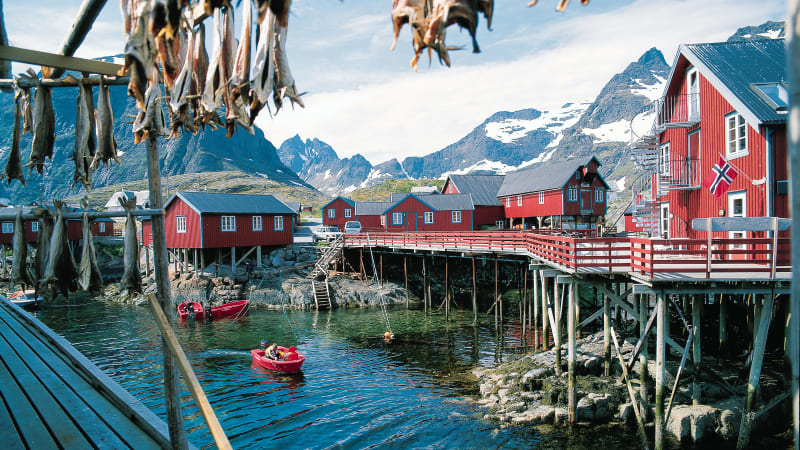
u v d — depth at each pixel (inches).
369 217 2294.5
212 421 157.4
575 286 663.1
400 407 658.8
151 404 669.3
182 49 160.4
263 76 135.1
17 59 153.9
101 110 174.4
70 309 1393.9
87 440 220.1
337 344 1011.9
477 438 557.3
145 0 124.5
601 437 545.3
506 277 1670.8
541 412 597.3
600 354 724.0
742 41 840.3
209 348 979.3
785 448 503.5
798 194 53.8
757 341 509.4
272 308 1438.2
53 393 281.1
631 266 581.6
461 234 1282.0
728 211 740.0
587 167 1953.7
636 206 1031.0
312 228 2736.2
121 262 1840.6
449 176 2410.2
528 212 2069.4
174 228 1579.7
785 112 655.8
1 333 457.1
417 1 106.3
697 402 569.3
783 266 503.8
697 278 508.7
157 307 177.5
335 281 1561.3
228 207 1605.6
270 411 650.8
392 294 1524.4
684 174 852.0
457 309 1398.9
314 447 550.6
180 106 156.3
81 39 153.7
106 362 870.4
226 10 151.9
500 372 749.3
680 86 890.7
